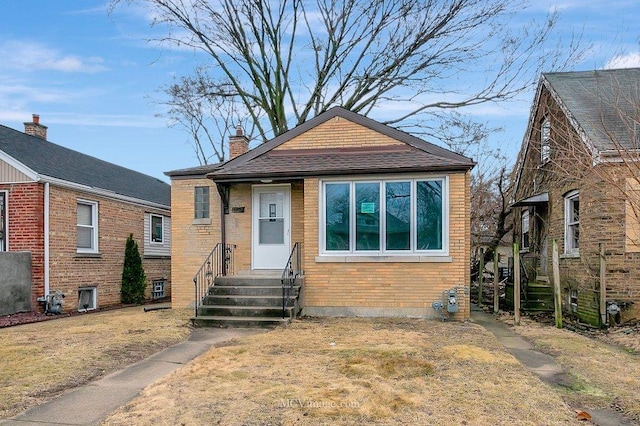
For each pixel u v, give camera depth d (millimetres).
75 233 14039
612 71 14273
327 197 10844
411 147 11453
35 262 12555
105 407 4809
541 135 15031
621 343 8516
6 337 8625
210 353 7090
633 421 4555
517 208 18297
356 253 10648
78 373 6078
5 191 12758
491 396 5039
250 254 12133
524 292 13125
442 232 10367
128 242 16594
